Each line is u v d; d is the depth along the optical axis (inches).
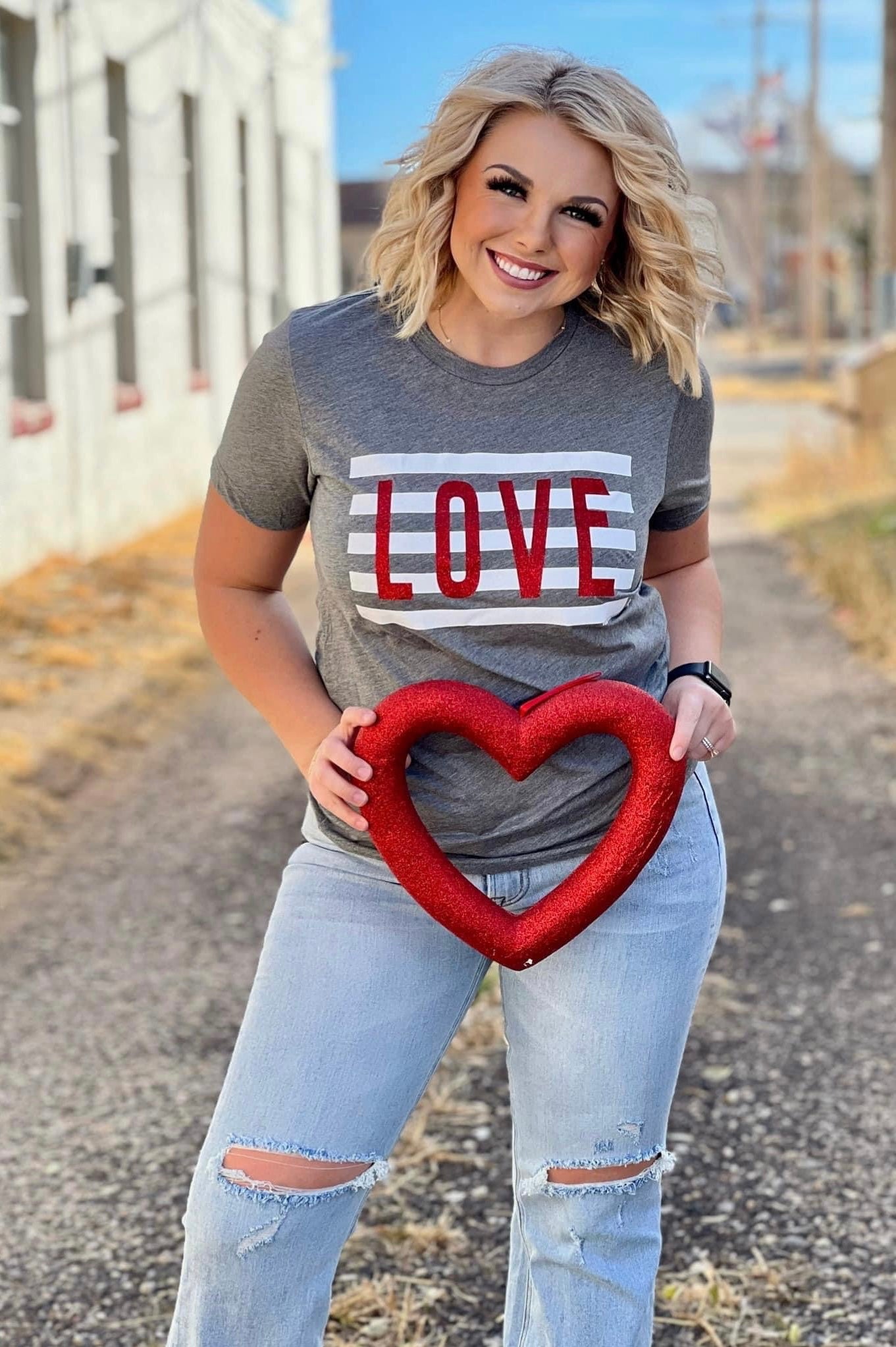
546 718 75.2
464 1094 135.2
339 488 76.3
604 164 75.5
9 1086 138.4
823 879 184.1
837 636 318.0
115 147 441.4
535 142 74.3
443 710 74.8
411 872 75.5
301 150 650.8
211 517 82.7
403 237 76.6
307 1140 74.4
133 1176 123.7
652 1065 77.7
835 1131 127.3
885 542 387.5
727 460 693.9
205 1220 74.0
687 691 79.8
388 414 76.0
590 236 75.5
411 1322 104.7
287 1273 74.7
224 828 209.2
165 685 280.1
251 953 167.8
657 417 78.7
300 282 655.1
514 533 75.0
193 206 516.1
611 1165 78.4
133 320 450.3
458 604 75.5
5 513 346.3
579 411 76.9
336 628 79.9
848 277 2217.0
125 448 438.3
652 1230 80.7
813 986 155.4
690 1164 123.3
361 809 75.9
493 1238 114.3
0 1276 110.7
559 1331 79.6
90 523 407.2
